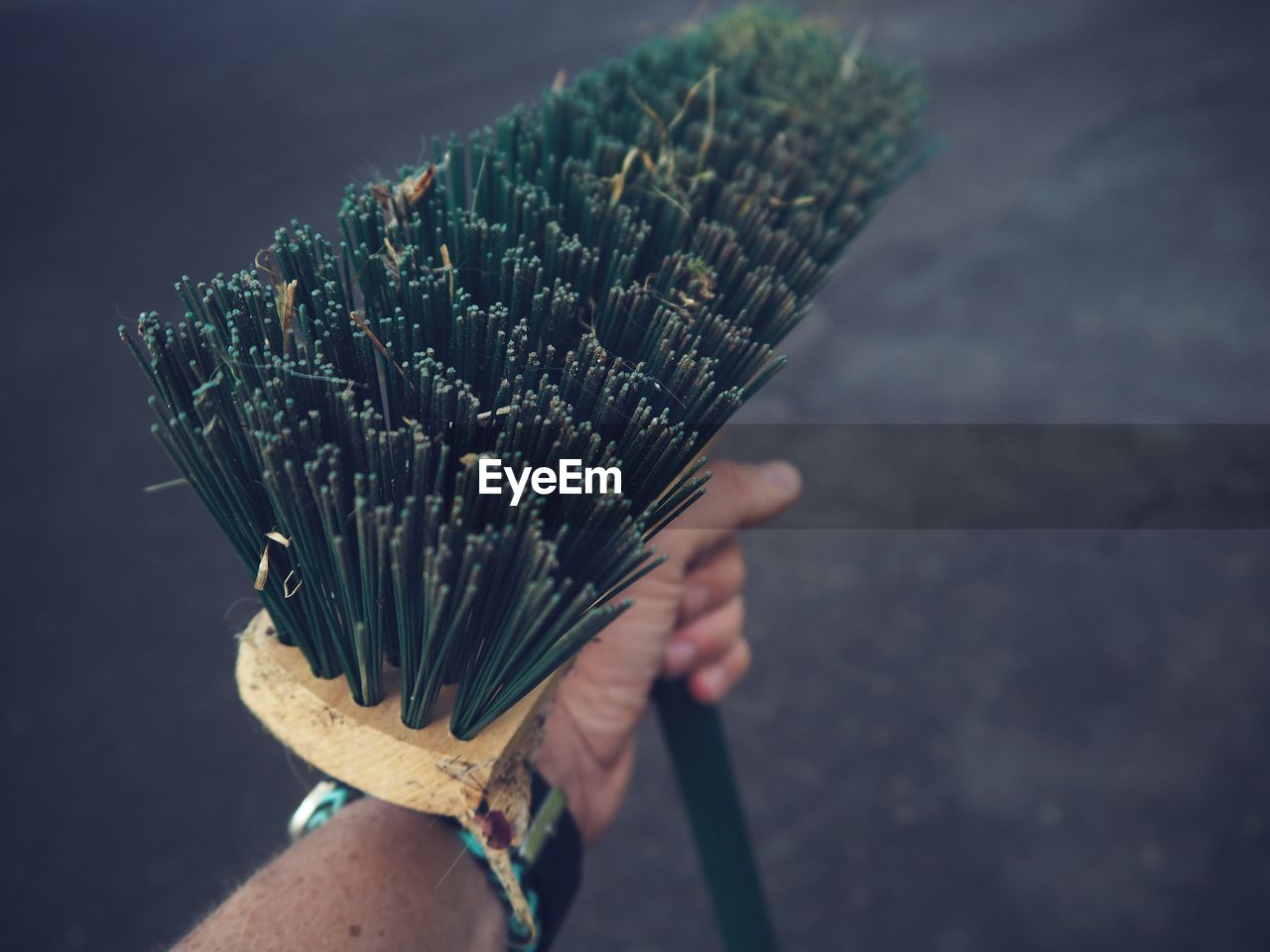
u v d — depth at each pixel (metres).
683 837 2.50
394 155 4.99
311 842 0.71
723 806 1.32
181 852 2.53
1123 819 2.36
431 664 0.61
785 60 1.26
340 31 6.54
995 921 2.24
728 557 1.14
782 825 2.46
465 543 0.60
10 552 3.32
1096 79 5.05
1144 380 3.38
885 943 2.24
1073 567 2.88
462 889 0.71
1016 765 2.50
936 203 4.31
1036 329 3.62
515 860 0.75
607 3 6.46
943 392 3.41
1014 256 3.97
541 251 0.78
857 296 3.85
